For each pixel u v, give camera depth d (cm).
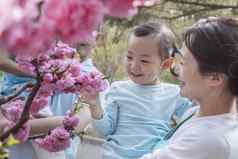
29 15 52
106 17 61
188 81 136
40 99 133
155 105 205
